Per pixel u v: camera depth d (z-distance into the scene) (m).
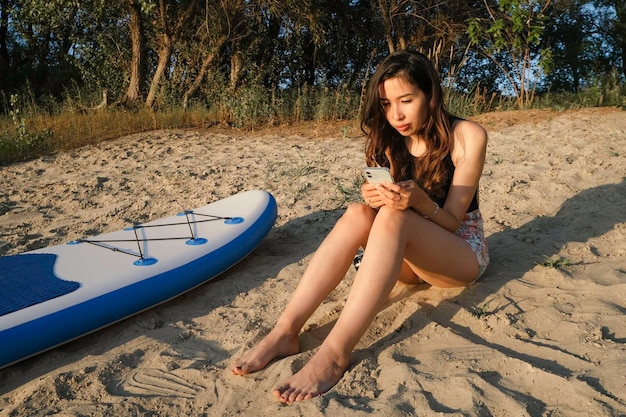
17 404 2.41
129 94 12.30
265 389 2.33
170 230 3.81
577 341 2.43
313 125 10.20
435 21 13.34
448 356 2.41
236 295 3.39
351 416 2.07
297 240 4.32
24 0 11.70
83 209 5.51
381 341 2.63
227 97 11.41
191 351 2.77
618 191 4.33
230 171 6.57
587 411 1.96
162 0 11.62
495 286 3.03
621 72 15.35
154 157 7.82
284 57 14.39
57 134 9.29
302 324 2.60
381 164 2.94
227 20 11.79
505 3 11.19
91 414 2.29
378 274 2.38
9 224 5.09
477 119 9.17
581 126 7.55
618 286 2.86
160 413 2.29
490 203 4.54
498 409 2.05
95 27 13.34
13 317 2.72
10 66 15.84
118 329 3.06
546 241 3.64
